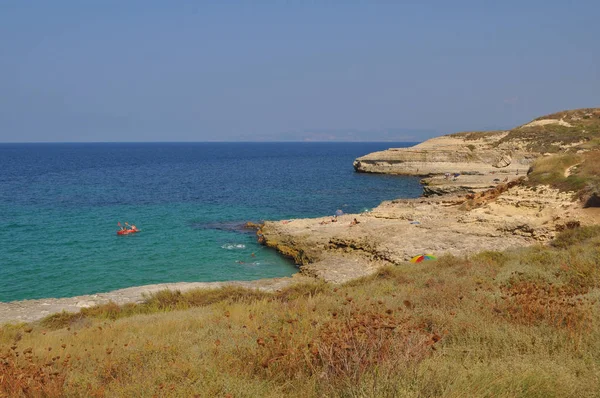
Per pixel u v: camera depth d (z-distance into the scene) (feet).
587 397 17.65
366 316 24.94
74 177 355.97
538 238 99.19
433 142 390.01
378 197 230.89
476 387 17.99
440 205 153.89
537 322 26.84
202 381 20.06
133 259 115.75
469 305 31.53
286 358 21.66
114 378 23.44
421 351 20.36
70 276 101.60
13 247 126.21
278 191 258.16
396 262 95.40
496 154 328.70
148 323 44.73
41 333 48.19
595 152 139.13
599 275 40.37
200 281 98.22
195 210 192.13
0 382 21.45
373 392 16.93
